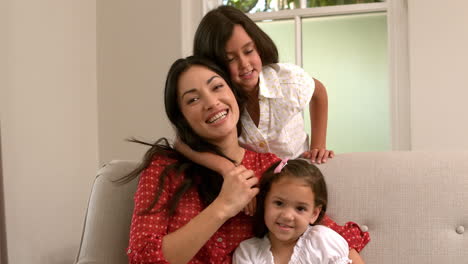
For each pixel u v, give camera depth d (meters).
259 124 1.93
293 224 1.46
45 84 2.50
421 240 1.53
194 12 2.91
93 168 2.93
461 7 2.57
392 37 2.73
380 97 2.79
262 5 2.96
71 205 2.67
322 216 1.57
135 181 1.72
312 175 1.49
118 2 2.97
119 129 2.97
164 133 2.92
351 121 2.83
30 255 2.31
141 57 2.95
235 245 1.55
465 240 1.51
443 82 2.60
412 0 2.63
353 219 1.59
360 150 2.82
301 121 2.07
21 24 2.34
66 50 2.70
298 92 1.94
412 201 1.57
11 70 2.26
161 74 2.92
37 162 2.40
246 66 1.78
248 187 1.44
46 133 2.49
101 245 1.63
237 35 1.77
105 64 2.99
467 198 1.54
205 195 1.57
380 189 1.60
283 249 1.51
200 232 1.39
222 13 1.81
